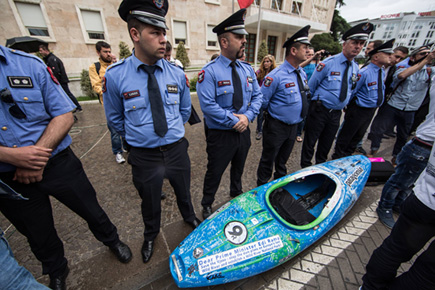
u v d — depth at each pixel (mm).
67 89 5887
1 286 994
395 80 3412
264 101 2422
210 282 1465
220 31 1769
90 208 1603
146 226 1865
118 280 1744
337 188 2100
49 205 1481
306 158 3096
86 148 4133
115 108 1565
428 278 1181
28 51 2002
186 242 1628
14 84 1109
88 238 2131
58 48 9516
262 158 2684
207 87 1843
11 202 1278
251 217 1756
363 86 3068
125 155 3885
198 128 5281
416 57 3213
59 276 1645
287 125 2447
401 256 1337
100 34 10430
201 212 2504
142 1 1212
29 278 1099
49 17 9016
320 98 2801
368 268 1538
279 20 14492
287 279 1752
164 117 1522
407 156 1979
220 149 2037
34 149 1152
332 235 2188
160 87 1523
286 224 1733
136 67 1444
